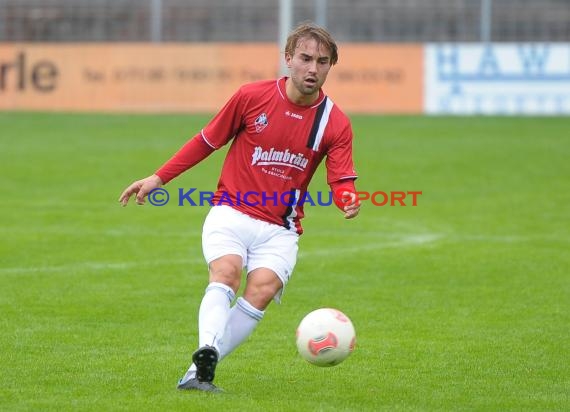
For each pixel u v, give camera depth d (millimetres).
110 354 28375
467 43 120312
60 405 23188
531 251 46906
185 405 23094
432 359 28234
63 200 62344
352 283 39656
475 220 56344
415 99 112750
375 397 24250
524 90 110750
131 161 78875
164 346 29469
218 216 24344
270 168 24172
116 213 57625
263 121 24000
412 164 77500
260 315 24047
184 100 115250
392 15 125938
